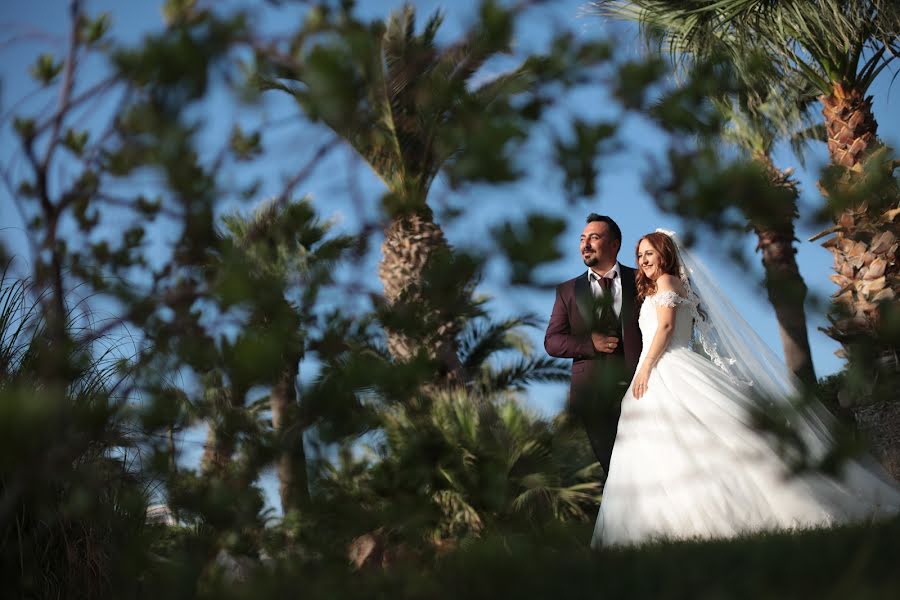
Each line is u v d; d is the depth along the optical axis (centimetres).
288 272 186
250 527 217
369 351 206
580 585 254
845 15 926
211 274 190
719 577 256
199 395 200
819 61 952
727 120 182
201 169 181
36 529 365
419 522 241
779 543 329
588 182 163
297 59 169
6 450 134
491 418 620
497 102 170
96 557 374
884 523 358
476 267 167
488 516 269
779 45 946
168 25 168
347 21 170
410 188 179
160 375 211
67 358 223
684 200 164
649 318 694
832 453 192
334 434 200
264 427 204
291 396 195
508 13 168
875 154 172
